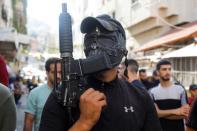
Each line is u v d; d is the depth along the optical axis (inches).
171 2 713.0
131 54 947.3
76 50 1501.0
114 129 98.0
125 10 1003.9
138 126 101.9
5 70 188.1
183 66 553.6
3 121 105.3
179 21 693.9
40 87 217.6
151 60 649.0
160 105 256.4
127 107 100.9
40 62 1920.5
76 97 93.0
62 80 93.4
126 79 108.3
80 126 92.0
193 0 673.6
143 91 107.3
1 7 1149.7
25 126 216.1
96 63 94.0
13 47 816.9
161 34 756.6
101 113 97.8
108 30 98.0
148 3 792.3
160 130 107.6
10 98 107.0
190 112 181.3
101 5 1363.2
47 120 96.5
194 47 426.3
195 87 329.1
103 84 101.0
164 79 257.1
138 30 914.1
